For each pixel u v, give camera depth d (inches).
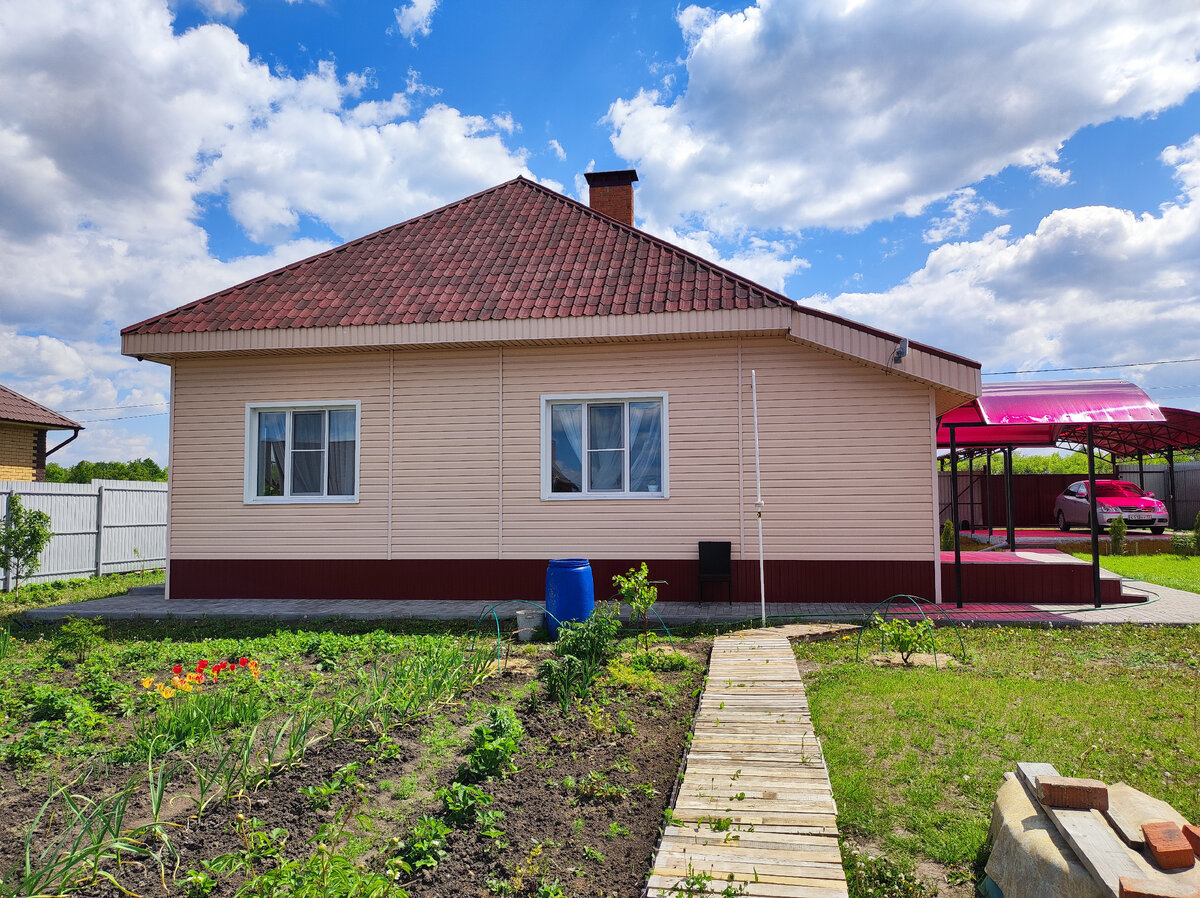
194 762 175.9
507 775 175.5
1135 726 210.7
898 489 403.9
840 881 127.2
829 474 410.3
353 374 453.7
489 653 280.2
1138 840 112.7
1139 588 467.2
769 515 415.2
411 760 187.2
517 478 436.8
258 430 465.1
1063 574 412.5
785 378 416.5
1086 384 446.0
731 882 127.3
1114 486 866.1
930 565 400.8
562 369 436.1
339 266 492.1
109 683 240.2
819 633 339.9
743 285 414.6
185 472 462.3
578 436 437.7
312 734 203.9
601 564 427.5
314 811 157.6
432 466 444.5
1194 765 183.0
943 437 641.0
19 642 364.2
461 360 444.8
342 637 327.9
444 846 142.6
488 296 436.5
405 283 463.2
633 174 574.6
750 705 231.5
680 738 208.5
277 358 458.3
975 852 145.4
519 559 434.3
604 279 438.9
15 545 559.8
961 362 381.4
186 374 465.7
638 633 343.3
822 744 201.8
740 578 416.8
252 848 138.8
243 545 455.8
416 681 240.4
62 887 125.0
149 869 135.7
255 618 399.2
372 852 142.3
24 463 789.9
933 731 208.5
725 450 420.5
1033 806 133.0
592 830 153.0
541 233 499.8
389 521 446.0
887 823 158.9
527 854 141.6
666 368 427.5
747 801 160.7
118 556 699.4
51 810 161.2
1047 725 211.0
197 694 221.8
